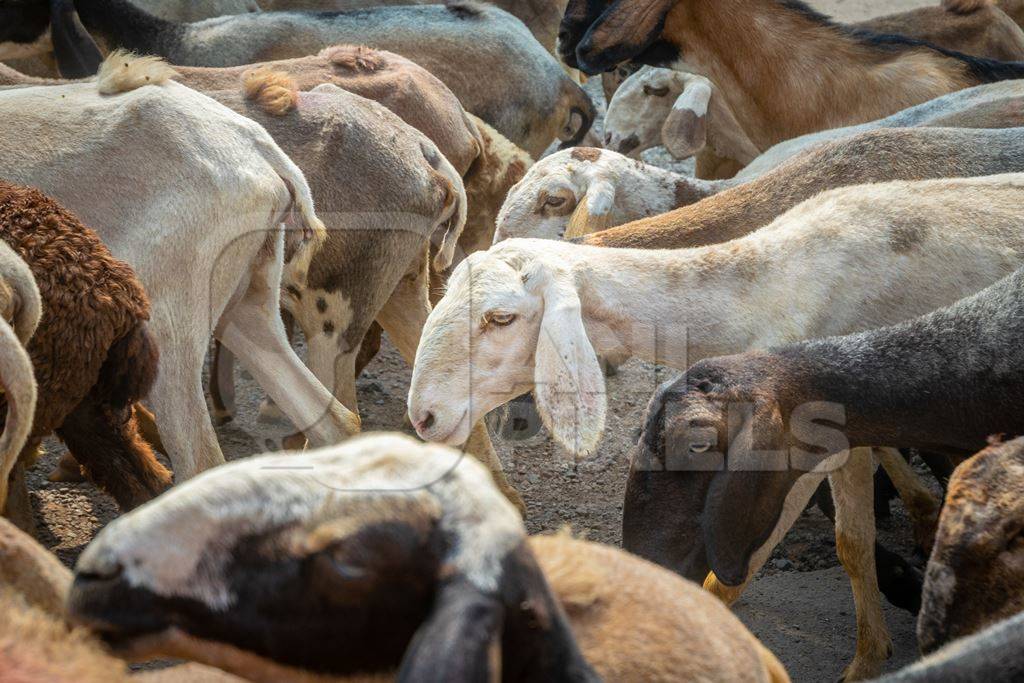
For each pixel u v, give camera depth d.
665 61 7.38
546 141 8.35
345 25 7.92
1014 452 3.21
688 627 2.27
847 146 5.12
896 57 7.12
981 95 6.27
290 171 4.81
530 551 1.91
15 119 4.77
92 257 4.11
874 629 4.21
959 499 3.18
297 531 1.94
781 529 3.86
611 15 7.15
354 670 1.99
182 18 9.30
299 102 5.38
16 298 3.73
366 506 1.93
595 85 11.58
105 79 4.95
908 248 4.28
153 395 4.59
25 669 1.90
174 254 4.62
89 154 4.71
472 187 6.61
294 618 1.95
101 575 1.96
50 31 8.04
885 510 5.35
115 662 1.99
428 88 6.38
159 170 4.68
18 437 3.47
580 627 2.20
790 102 7.21
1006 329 3.73
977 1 8.45
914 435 3.79
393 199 5.29
